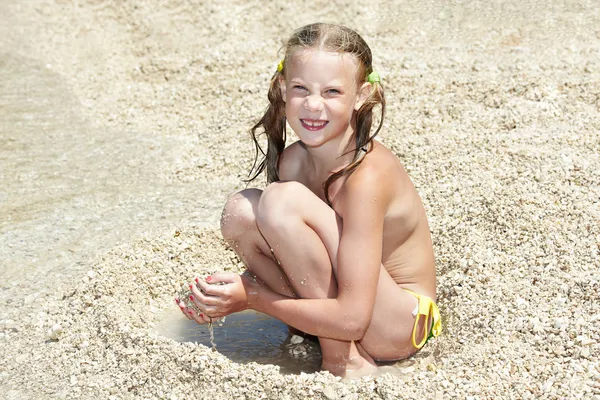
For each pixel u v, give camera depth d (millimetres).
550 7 6605
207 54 6543
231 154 4957
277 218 2738
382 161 2816
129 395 2822
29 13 7543
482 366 2760
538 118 4902
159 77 6402
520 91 5266
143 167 4984
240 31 6984
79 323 3240
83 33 7242
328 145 2844
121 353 2971
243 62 6309
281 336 3225
